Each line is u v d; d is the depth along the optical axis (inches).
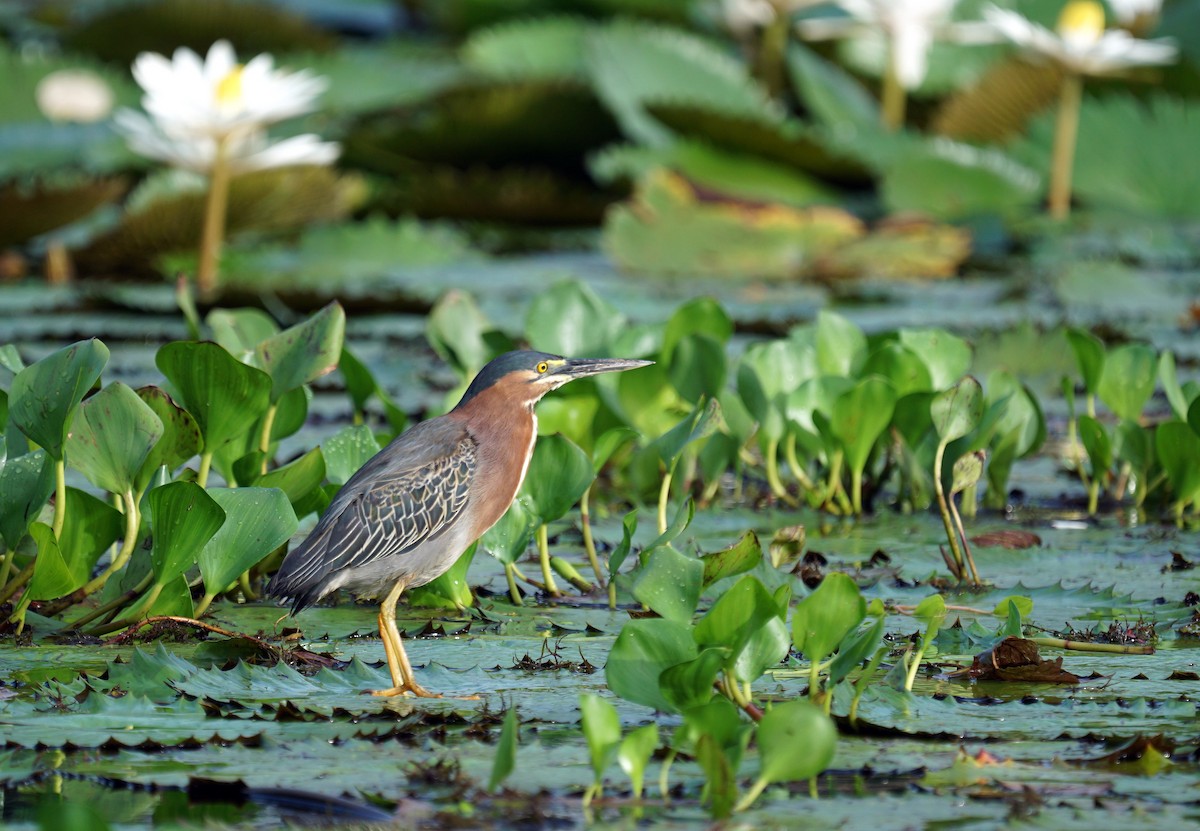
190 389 343.3
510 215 1045.2
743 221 922.1
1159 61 1116.5
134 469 327.6
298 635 319.0
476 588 364.8
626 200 1050.7
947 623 331.0
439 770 234.1
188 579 352.8
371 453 382.3
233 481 372.2
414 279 860.0
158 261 871.1
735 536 414.0
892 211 1004.6
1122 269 845.2
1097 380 466.9
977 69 1197.1
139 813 221.3
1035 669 286.2
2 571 323.6
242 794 226.4
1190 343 700.7
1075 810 219.6
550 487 355.9
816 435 452.8
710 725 227.8
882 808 220.8
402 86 1147.9
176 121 793.6
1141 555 399.5
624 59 1058.1
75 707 268.7
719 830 212.2
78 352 312.8
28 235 844.6
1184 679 289.4
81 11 1307.8
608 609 347.9
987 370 644.1
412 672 288.4
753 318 746.2
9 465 323.0
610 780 233.0
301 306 737.6
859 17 1122.0
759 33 1203.2
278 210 904.9
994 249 999.6
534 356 327.6
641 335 452.1
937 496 410.6
